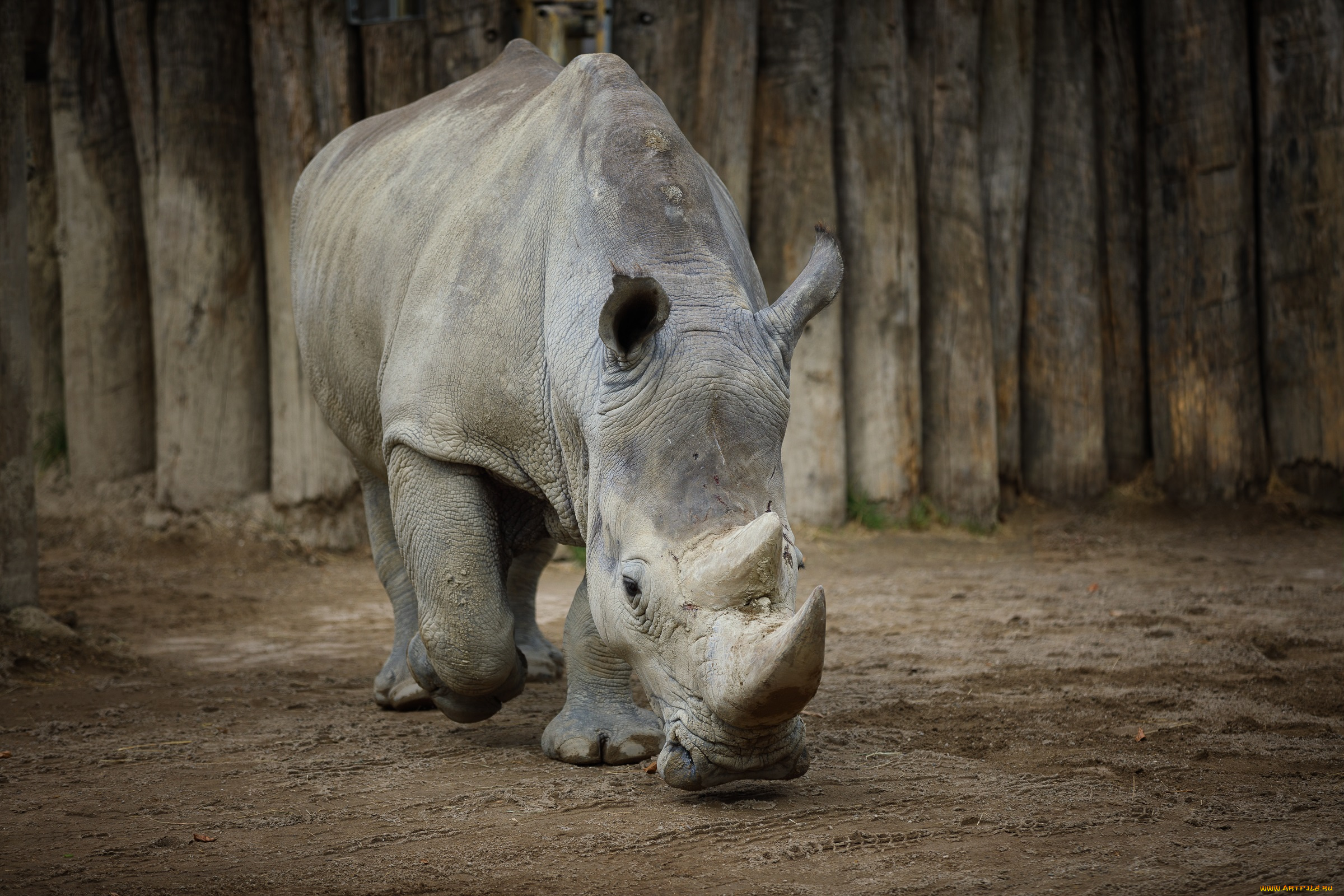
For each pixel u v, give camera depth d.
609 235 8.70
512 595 13.47
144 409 22.06
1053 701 11.36
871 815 8.16
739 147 22.12
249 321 21.48
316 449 21.20
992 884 6.91
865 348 22.72
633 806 8.45
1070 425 23.64
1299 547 21.31
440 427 9.60
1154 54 23.81
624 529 7.62
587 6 21.00
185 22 21.00
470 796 8.67
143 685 12.52
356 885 6.97
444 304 9.80
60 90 21.66
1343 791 8.59
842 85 22.73
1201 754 9.48
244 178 21.48
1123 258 24.06
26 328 14.19
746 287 8.92
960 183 22.94
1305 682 11.93
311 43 21.17
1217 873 7.01
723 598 7.00
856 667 12.98
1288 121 23.31
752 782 8.95
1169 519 23.16
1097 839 7.66
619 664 9.95
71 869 7.22
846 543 21.89
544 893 6.84
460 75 21.30
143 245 21.97
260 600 17.95
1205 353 23.45
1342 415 22.94
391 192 11.31
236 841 7.75
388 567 12.46
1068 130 23.64
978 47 23.16
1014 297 23.50
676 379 7.67
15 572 13.84
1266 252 23.56
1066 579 18.77
